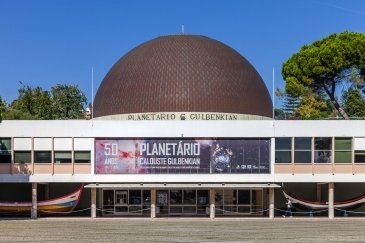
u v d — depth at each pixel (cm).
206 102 6438
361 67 8275
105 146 5578
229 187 5478
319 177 5531
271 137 5575
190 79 6544
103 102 6812
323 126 5562
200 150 5591
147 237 3841
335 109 9294
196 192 5884
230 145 5594
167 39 7075
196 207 5878
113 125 5581
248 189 5850
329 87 8631
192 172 5588
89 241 3616
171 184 5562
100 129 5575
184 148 5591
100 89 7100
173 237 3838
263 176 5559
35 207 5500
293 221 5175
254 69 7188
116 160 5578
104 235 3962
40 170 5528
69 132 5562
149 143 5588
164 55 6762
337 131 5556
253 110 6625
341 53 8162
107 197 5884
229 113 6469
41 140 5550
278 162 5575
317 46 8738
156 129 5588
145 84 6556
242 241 3612
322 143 5566
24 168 5522
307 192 6072
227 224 4859
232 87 6600
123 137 5581
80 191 5531
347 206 5528
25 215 5628
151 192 5575
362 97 9250
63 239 3725
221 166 5584
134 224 4862
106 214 5847
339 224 4844
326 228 4475
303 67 8444
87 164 5566
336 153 5562
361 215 5772
